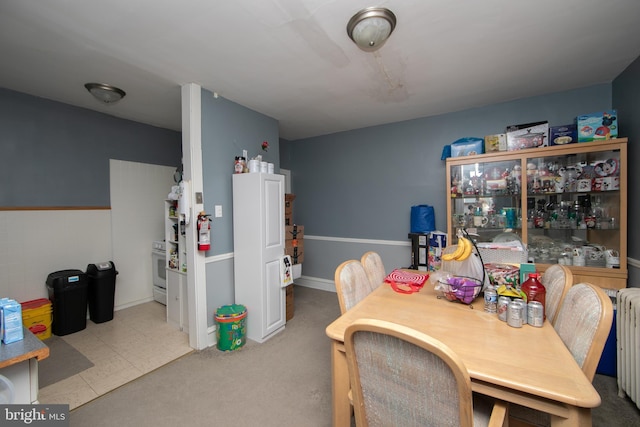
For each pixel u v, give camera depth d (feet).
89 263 9.93
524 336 3.66
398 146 11.51
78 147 9.61
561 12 4.97
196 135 7.78
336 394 3.97
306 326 9.34
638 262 6.63
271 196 8.52
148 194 11.61
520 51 6.29
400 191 11.54
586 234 8.29
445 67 7.00
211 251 8.23
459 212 9.93
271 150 10.68
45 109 8.86
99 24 5.18
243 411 5.41
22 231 8.49
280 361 7.18
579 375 2.79
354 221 12.78
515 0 4.65
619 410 5.36
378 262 6.74
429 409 2.57
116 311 10.58
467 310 4.57
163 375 6.58
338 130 12.81
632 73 6.89
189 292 7.86
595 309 3.18
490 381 2.78
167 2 4.58
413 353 2.47
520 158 8.29
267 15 4.94
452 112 10.30
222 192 8.59
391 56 6.43
